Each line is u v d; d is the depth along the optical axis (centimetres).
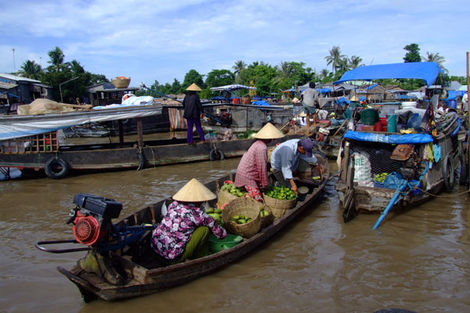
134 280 405
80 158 1073
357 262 512
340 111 1791
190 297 425
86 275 402
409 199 681
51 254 539
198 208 457
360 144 744
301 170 782
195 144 1294
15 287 446
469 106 796
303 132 1423
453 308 401
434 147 700
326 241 585
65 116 1042
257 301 420
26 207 768
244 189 655
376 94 2964
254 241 520
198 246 450
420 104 1088
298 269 495
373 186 728
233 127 1967
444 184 824
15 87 3131
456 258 519
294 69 5891
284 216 600
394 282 458
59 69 4284
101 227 380
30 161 1024
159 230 446
